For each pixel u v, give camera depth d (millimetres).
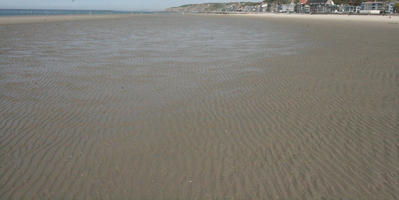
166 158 4844
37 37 22406
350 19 58094
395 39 21219
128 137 5562
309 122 6242
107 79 9750
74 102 7504
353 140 5414
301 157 4855
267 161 4738
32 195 3891
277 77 10008
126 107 7141
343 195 3891
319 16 74250
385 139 5434
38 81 9477
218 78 9906
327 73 10523
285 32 29375
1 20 43656
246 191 3988
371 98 7730
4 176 4301
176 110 6945
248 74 10461
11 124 6105
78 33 26297
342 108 7051
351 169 4488
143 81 9516
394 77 9758
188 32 29344
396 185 4082
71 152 4988
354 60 12914
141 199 3824
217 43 19750
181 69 11312
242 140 5465
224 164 4660
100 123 6199
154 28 34438
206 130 5891
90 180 4223
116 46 17719
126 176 4332
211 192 3973
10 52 15102
